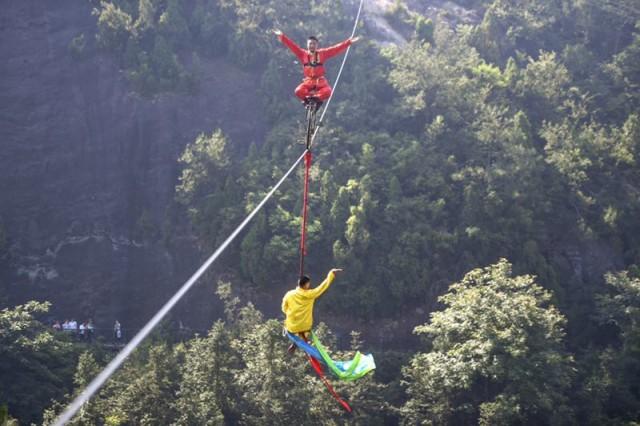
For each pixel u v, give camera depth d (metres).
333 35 141.38
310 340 31.88
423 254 108.75
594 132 132.00
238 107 136.38
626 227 121.44
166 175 130.88
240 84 138.38
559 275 113.81
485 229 112.12
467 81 131.25
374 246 108.62
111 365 18.31
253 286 112.44
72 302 122.44
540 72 139.00
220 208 115.56
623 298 102.25
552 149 125.75
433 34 152.38
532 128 133.50
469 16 168.62
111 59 138.50
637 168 127.50
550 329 86.50
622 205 122.44
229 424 82.88
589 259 119.19
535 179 118.75
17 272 124.25
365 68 136.62
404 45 150.25
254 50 138.88
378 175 114.88
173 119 133.88
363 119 127.12
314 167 116.69
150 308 120.75
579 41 164.88
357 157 119.69
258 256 108.94
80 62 140.00
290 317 31.20
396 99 130.00
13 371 87.12
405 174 116.69
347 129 126.00
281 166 119.38
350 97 132.25
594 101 141.88
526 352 82.44
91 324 120.19
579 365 94.75
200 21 141.88
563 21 166.88
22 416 83.75
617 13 164.88
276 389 79.88
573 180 122.12
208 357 83.56
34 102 137.75
